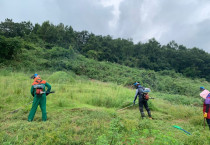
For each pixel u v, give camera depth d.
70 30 46.38
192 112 6.69
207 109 4.91
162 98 11.91
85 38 53.31
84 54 41.16
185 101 11.40
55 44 36.59
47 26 39.34
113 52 49.50
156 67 51.19
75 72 21.53
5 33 37.09
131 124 4.45
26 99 6.55
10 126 4.07
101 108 6.34
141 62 50.03
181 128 4.85
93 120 4.73
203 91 5.27
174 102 11.02
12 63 17.50
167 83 22.20
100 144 2.96
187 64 56.19
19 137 3.49
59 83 10.94
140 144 3.40
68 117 4.95
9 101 6.23
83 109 5.86
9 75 11.81
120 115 5.67
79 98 7.53
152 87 19.61
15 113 5.13
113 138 3.38
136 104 7.29
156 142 3.23
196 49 66.12
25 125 4.15
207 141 3.61
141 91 5.93
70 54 26.50
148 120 5.00
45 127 4.09
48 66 20.48
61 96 7.57
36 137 3.59
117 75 22.64
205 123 5.46
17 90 7.37
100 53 42.31
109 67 26.75
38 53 24.16
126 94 8.60
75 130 3.99
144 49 57.28
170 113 6.78
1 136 3.46
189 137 3.80
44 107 4.80
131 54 55.94
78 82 12.38
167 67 53.09
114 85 12.22
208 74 55.84
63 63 21.44
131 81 19.28
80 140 3.47
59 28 42.97
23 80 10.04
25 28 41.44
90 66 24.41
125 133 3.91
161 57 56.34
